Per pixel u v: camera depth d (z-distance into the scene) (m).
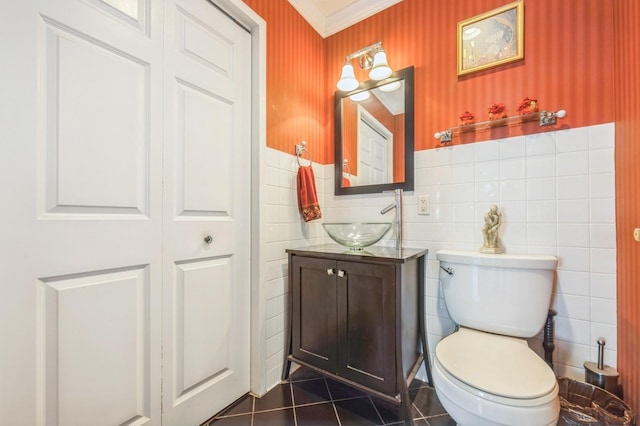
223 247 1.35
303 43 1.83
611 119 1.17
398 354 1.21
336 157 1.95
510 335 1.22
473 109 1.47
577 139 1.24
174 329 1.15
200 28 1.25
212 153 1.30
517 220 1.36
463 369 0.95
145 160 1.06
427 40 1.62
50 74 0.84
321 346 1.44
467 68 1.49
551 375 0.92
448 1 1.57
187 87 1.20
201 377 1.25
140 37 1.04
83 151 0.90
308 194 1.71
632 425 0.99
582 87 1.23
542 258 1.20
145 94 1.06
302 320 1.51
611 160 1.17
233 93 1.40
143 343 1.05
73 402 0.88
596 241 1.20
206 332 1.27
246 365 1.47
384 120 1.75
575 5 1.25
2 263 0.76
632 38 1.02
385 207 1.74
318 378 1.63
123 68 1.00
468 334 1.23
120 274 0.99
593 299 1.20
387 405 1.38
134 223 1.02
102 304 0.94
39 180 0.82
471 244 1.47
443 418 1.28
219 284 1.33
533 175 1.33
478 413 0.85
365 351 1.30
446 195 1.54
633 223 1.02
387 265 1.24
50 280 0.84
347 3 1.85
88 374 0.91
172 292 1.14
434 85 1.59
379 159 1.77
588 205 1.21
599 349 1.16
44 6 0.82
